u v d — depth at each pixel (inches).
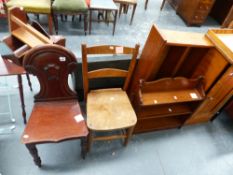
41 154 62.1
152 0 160.1
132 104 65.0
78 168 60.8
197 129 79.1
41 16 115.0
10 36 52.9
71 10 93.4
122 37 112.9
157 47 52.2
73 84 75.7
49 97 56.4
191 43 53.0
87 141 60.1
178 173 64.6
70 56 48.5
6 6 85.0
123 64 66.6
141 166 64.3
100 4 100.5
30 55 45.9
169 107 70.6
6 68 54.7
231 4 134.4
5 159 59.4
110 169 62.0
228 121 84.3
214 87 60.7
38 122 51.4
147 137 72.7
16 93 76.8
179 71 66.1
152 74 58.8
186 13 136.0
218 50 55.0
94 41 106.0
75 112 55.5
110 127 54.0
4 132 64.8
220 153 72.2
